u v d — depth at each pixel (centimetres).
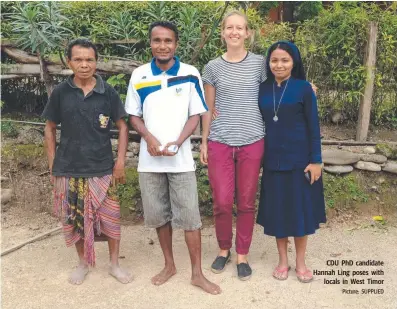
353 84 423
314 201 287
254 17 404
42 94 485
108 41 415
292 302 274
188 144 278
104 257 332
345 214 388
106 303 274
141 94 272
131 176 401
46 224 380
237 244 306
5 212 393
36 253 336
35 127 450
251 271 305
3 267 316
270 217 291
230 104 286
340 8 414
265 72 287
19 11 404
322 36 418
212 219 385
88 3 420
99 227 288
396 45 417
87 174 278
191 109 276
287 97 276
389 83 432
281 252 301
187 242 285
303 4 573
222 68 286
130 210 390
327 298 279
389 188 404
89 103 271
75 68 263
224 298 278
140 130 273
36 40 378
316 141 277
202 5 407
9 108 495
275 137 282
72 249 343
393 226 376
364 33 405
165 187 285
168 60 266
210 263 323
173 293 284
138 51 422
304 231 284
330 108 451
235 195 307
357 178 406
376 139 437
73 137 274
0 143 437
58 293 285
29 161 424
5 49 429
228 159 293
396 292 285
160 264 322
